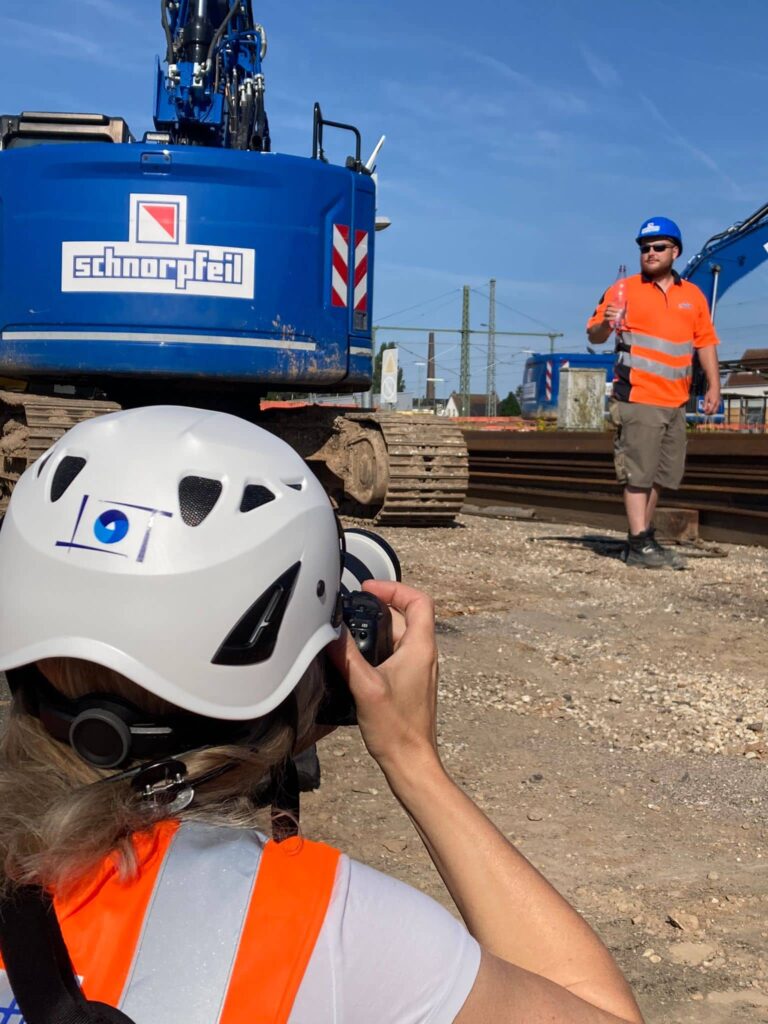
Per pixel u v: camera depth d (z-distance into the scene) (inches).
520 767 163.8
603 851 135.1
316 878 40.8
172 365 326.6
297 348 336.5
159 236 321.1
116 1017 37.2
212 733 44.6
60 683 44.3
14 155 324.2
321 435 459.5
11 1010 38.5
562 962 47.1
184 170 321.4
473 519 490.3
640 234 343.0
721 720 190.7
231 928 39.1
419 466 416.8
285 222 331.3
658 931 115.6
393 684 52.5
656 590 312.8
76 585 43.1
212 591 43.4
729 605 294.0
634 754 172.4
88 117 354.6
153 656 42.6
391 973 39.2
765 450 394.6
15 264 326.3
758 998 103.2
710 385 358.3
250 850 41.8
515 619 267.7
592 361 1402.6
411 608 56.7
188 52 365.7
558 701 199.3
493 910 48.2
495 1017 39.9
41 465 47.9
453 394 2822.3
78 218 321.1
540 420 1187.3
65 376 348.2
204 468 45.2
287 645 46.3
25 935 38.8
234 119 355.9
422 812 50.9
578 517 482.6
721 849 137.3
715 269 714.8
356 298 351.3
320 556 48.3
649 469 345.7
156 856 41.2
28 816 41.6
